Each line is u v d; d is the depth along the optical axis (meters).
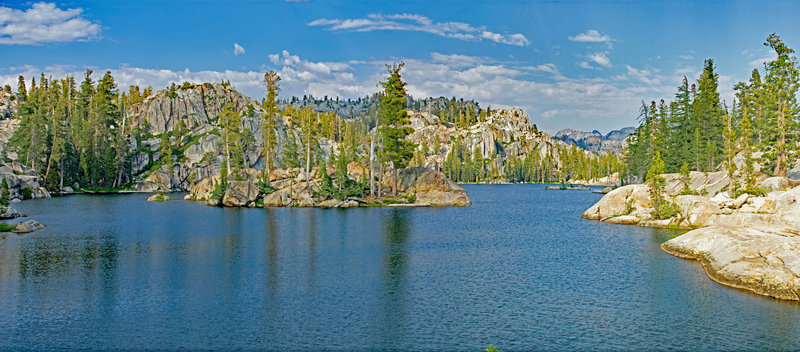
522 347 21.33
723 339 22.22
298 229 56.28
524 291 29.80
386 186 101.12
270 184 97.12
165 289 29.80
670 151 108.56
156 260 38.06
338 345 21.50
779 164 72.19
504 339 22.22
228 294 28.88
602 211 69.50
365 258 39.41
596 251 42.84
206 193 108.38
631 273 34.38
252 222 63.06
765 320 24.59
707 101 102.25
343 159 93.88
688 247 40.25
